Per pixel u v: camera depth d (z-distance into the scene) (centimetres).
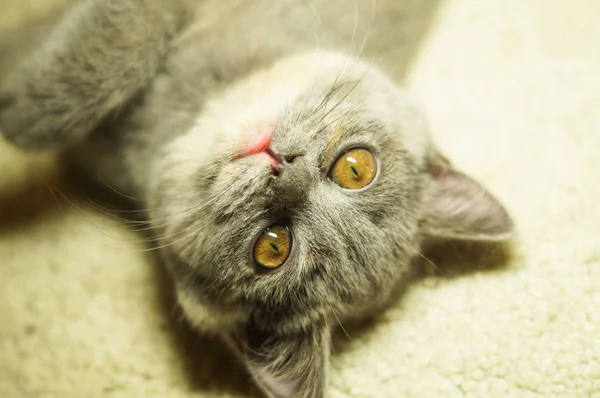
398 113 31
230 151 28
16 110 31
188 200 29
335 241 29
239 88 31
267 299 29
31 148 32
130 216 34
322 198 29
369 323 32
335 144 29
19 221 35
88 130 31
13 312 33
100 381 32
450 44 39
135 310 33
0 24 37
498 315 32
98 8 30
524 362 31
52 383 32
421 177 31
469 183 32
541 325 31
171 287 33
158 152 31
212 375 32
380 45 35
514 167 36
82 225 35
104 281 34
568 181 35
